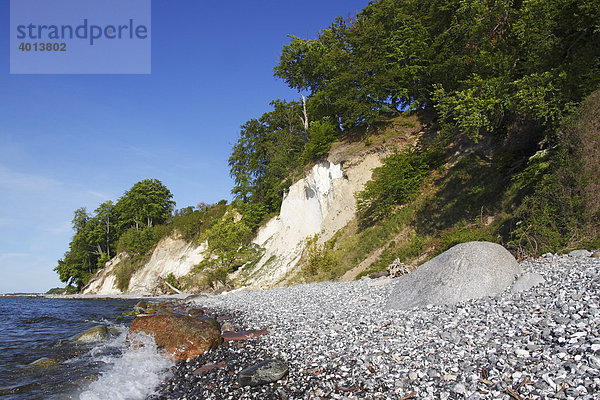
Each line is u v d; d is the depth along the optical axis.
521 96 15.40
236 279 39.28
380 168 27.08
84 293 68.62
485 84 17.78
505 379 4.91
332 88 35.94
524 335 6.14
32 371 8.88
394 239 23.53
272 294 22.12
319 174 34.53
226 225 44.91
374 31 33.41
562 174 14.08
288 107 50.06
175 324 9.85
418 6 33.38
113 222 78.94
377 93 32.16
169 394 6.80
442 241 18.98
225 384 6.81
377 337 7.79
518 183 17.41
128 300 43.28
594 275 8.23
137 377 7.85
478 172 21.92
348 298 13.80
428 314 8.67
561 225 13.67
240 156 53.25
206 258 46.78
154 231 65.06
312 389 5.93
